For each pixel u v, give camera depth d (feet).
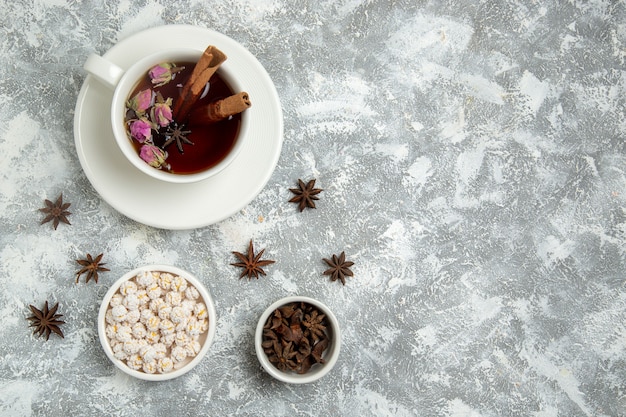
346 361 2.18
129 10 2.11
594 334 2.23
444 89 2.20
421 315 2.20
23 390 2.11
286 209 2.16
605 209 2.24
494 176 2.22
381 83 2.19
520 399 2.22
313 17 2.16
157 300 2.03
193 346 2.04
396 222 2.19
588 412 2.23
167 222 1.96
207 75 1.79
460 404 2.20
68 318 2.12
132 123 1.86
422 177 2.20
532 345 2.22
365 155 2.18
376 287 2.19
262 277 2.16
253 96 1.96
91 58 1.78
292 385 2.17
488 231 2.22
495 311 2.22
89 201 2.12
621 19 2.23
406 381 2.19
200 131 1.93
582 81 2.23
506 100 2.22
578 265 2.23
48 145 2.10
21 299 2.11
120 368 2.03
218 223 2.15
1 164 2.09
